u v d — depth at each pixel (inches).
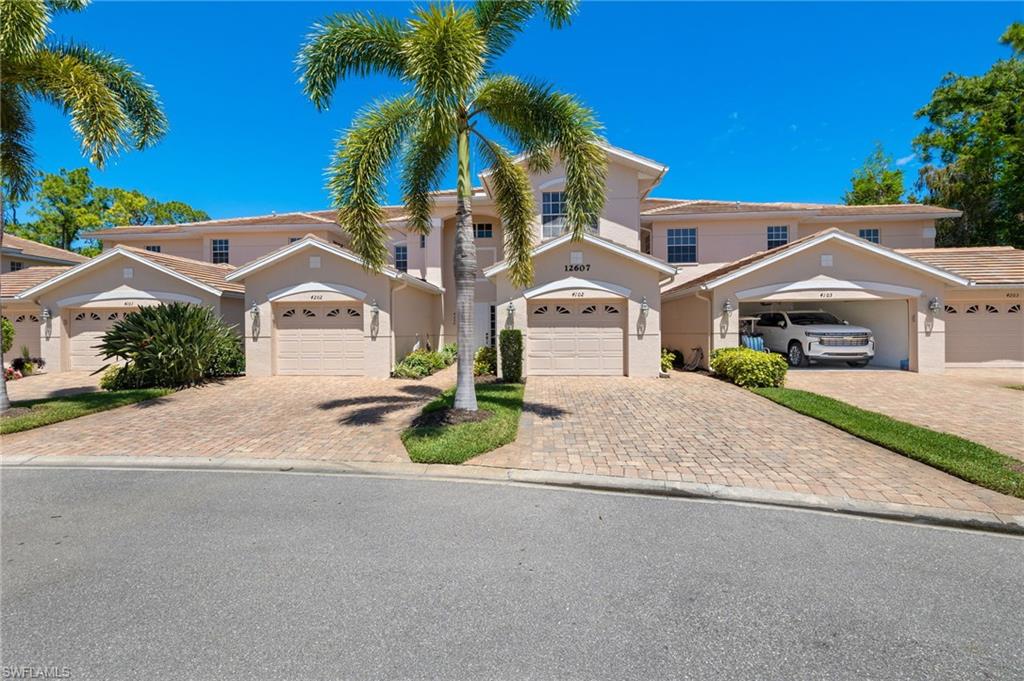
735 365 494.9
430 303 767.7
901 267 563.2
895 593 133.4
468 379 336.2
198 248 902.4
